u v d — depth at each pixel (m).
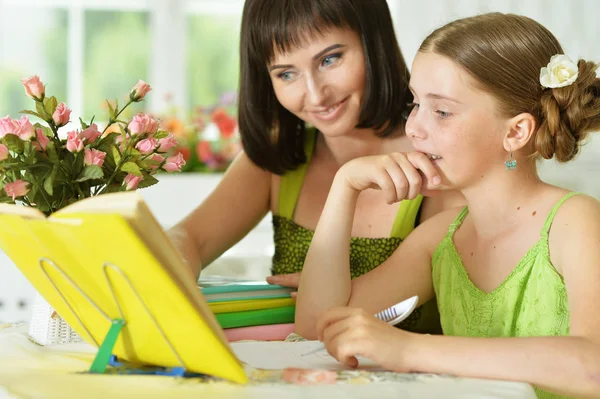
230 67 4.18
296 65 1.48
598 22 3.59
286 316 1.41
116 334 0.88
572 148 1.18
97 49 4.02
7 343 1.04
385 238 1.58
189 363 0.87
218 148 3.65
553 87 1.14
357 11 1.48
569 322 1.09
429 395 0.83
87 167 1.19
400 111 1.62
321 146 1.73
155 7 4.05
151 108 4.09
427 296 1.43
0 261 2.45
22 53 3.94
